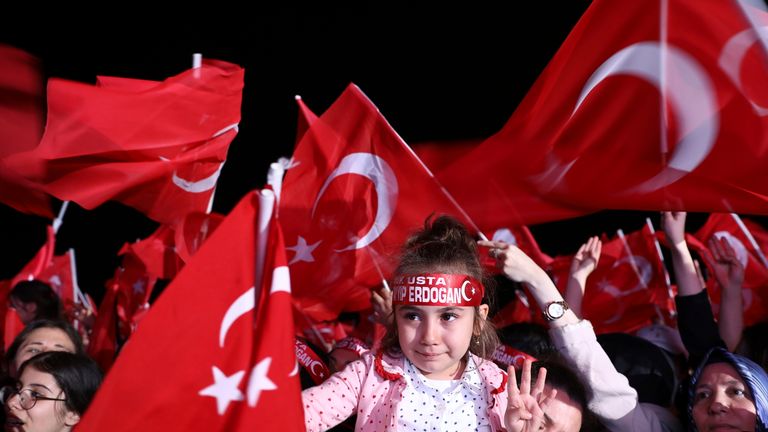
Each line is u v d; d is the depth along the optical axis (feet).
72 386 10.82
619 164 11.32
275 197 7.89
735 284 13.38
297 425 7.47
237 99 13.23
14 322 18.78
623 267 16.80
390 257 11.85
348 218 12.72
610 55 11.38
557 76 11.66
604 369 9.93
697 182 11.06
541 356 10.88
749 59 10.86
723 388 9.87
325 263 12.83
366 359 9.17
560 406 9.75
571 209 11.64
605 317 16.65
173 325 7.54
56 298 17.71
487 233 16.81
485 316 9.30
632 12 11.24
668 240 12.41
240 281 7.72
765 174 10.83
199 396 7.48
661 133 11.19
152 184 12.84
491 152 11.93
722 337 13.23
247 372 7.55
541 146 11.68
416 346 8.59
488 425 8.83
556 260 16.62
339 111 12.76
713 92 11.00
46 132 12.27
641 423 10.18
